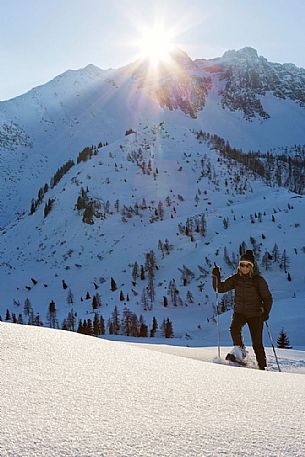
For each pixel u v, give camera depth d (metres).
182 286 122.75
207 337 85.81
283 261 117.50
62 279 158.62
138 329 95.50
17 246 190.25
